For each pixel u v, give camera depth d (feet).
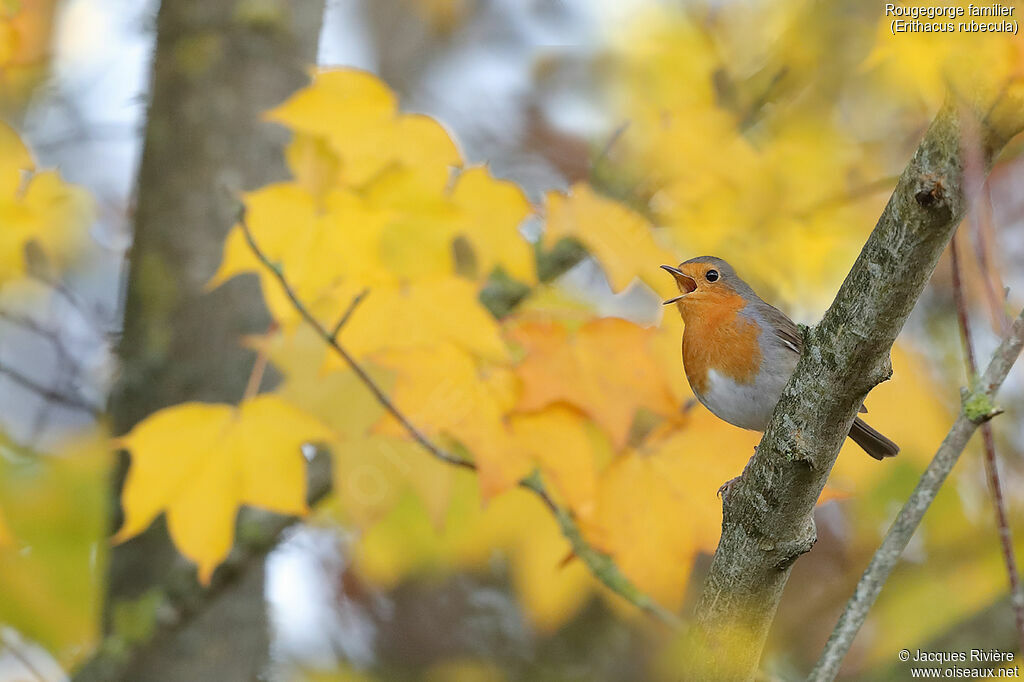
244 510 23.98
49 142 29.14
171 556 24.52
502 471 18.04
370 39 38.47
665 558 18.88
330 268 19.02
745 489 15.05
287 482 18.28
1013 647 22.56
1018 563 25.71
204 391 24.64
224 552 18.11
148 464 18.06
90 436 25.93
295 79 26.03
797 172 25.00
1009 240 28.48
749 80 25.13
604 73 26.99
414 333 18.63
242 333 25.12
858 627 14.65
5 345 28.43
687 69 25.59
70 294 27.30
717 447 19.29
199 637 25.17
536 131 31.63
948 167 12.51
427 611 35.12
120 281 26.96
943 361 28.55
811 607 31.60
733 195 23.56
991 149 12.47
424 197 19.57
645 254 19.71
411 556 26.12
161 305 25.16
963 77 12.55
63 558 24.94
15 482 24.93
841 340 13.67
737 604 15.49
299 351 20.36
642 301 28.84
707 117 23.65
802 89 25.32
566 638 35.17
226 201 25.20
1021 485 27.48
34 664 24.32
